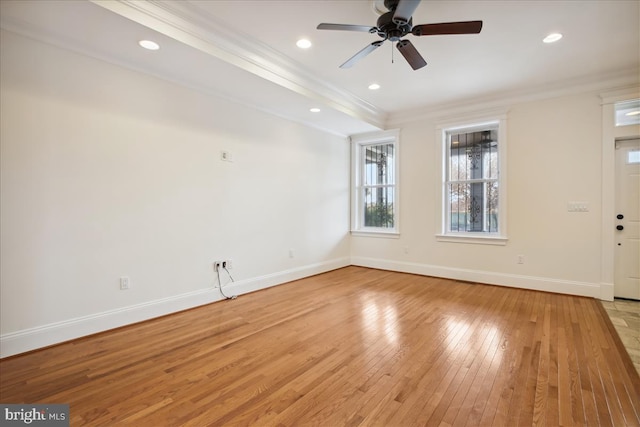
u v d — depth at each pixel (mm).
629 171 3842
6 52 2350
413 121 5301
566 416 1753
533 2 2434
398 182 5484
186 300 3510
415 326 3051
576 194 4023
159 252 3273
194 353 2498
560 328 2988
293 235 4875
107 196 2891
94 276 2822
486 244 4668
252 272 4250
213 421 1721
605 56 3312
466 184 4941
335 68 3633
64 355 2439
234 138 3971
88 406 1839
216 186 3789
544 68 3607
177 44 2650
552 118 4148
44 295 2553
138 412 1792
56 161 2600
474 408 1825
